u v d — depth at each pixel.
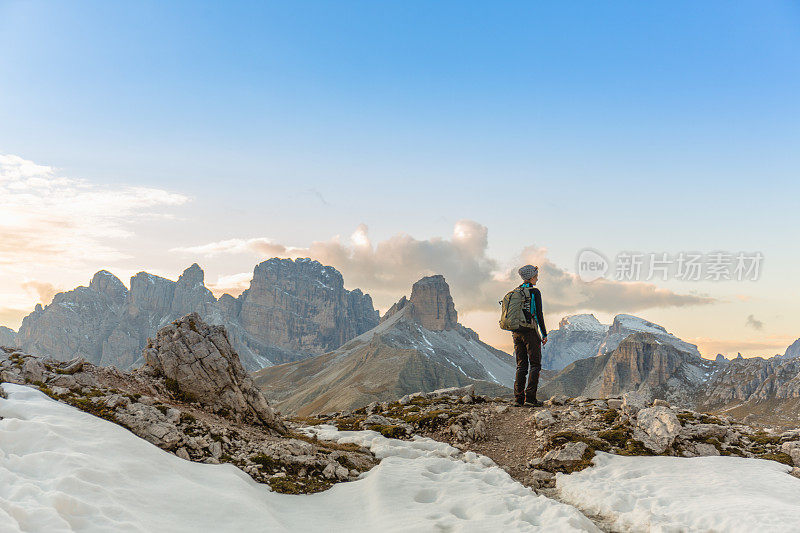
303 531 9.12
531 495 11.59
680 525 9.59
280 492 10.79
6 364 12.86
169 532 7.76
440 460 13.67
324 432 17.02
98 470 8.75
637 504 10.88
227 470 10.84
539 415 16.95
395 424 17.88
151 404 12.40
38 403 11.02
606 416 16.41
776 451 14.02
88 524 7.27
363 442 15.37
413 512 10.05
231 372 15.33
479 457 14.53
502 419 17.98
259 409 15.34
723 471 12.64
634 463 13.49
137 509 8.15
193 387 14.68
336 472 12.12
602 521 10.60
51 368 13.27
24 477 8.21
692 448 14.12
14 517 6.81
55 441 9.40
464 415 17.41
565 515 10.07
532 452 15.05
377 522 9.65
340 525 9.55
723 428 14.87
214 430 12.22
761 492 11.27
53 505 7.27
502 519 9.86
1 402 10.91
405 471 12.45
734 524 9.30
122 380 14.03
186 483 9.54
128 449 10.04
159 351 15.32
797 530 8.83
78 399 11.88
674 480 12.26
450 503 10.63
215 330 16.23
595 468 13.35
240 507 9.05
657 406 16.66
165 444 11.10
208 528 8.23
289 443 12.98
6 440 9.25
